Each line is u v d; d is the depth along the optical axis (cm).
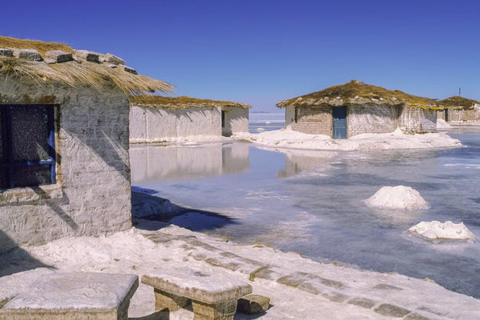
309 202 1195
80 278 384
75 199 710
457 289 616
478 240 838
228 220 1011
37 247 670
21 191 654
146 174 1716
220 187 1431
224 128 3750
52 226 688
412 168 1858
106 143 741
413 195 1143
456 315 468
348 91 3238
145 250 710
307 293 535
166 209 1077
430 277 660
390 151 2627
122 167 764
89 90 714
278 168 1880
